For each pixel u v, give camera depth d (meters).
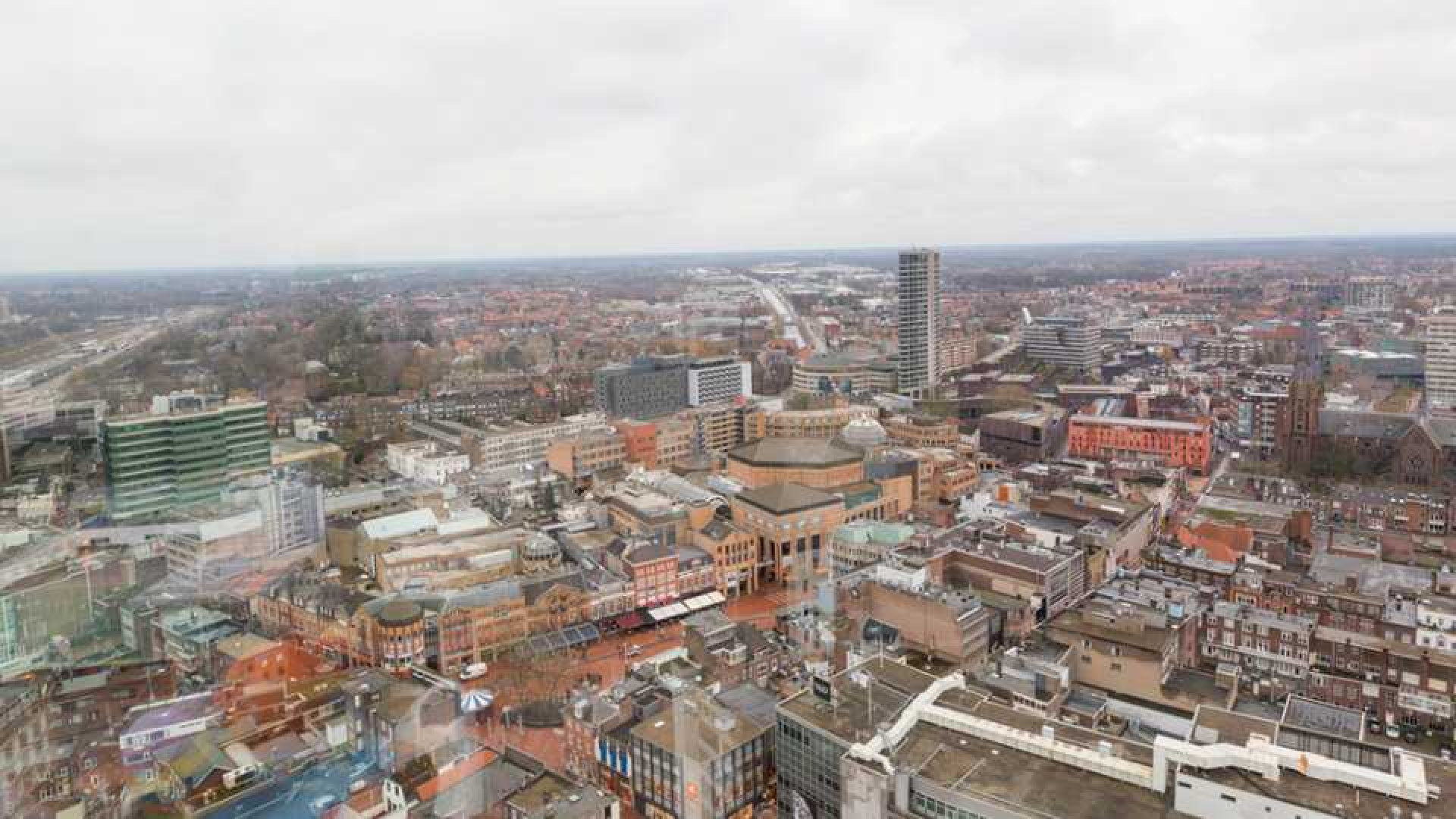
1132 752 138.00
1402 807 117.38
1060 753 136.88
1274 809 119.00
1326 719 180.00
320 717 194.88
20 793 175.25
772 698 195.88
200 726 190.62
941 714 149.62
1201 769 125.44
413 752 190.00
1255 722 147.88
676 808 175.38
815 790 157.75
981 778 133.75
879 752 140.38
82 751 186.00
